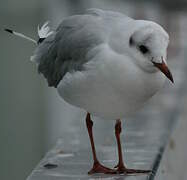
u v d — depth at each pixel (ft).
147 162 32.96
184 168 42.88
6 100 57.21
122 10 94.17
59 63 31.24
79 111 48.14
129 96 28.04
